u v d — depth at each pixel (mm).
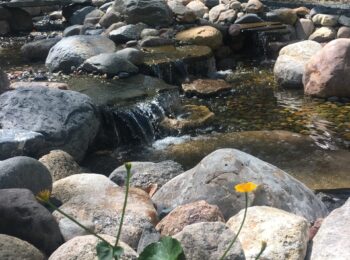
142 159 2273
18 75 3090
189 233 1100
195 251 1077
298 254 1120
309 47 3168
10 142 1924
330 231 1175
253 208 1250
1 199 1227
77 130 2199
